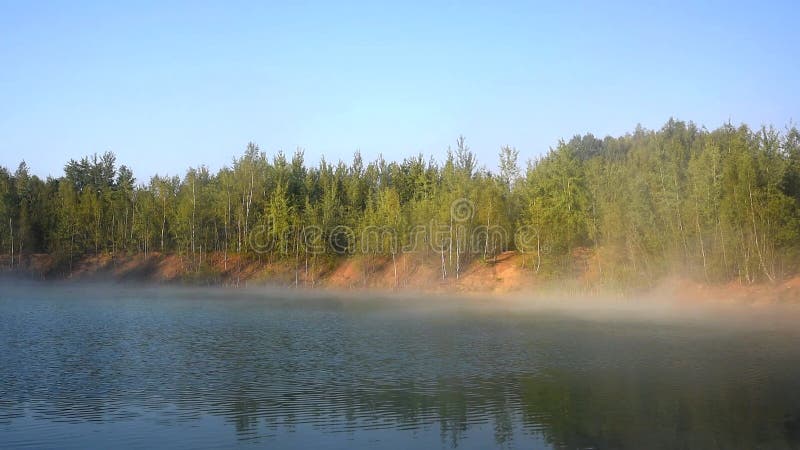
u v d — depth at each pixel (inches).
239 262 3319.4
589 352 1269.7
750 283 2076.8
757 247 2044.8
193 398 944.3
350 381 1043.3
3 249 3550.7
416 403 909.2
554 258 2511.1
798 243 2027.6
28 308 2138.3
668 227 2247.8
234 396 953.5
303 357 1246.3
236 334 1546.5
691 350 1274.6
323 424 816.9
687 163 2477.9
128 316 1911.9
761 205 2053.4
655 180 2335.1
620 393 952.9
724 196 2171.5
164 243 3494.1
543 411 864.9
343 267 3127.5
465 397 938.7
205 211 3336.6
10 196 3607.3
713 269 2117.4
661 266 2226.9
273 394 962.7
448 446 731.4
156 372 1118.4
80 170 4611.2
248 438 762.8
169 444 745.0
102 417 848.9
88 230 3484.3
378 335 1514.5
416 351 1300.4
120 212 3535.9
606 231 2327.8
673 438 753.6
